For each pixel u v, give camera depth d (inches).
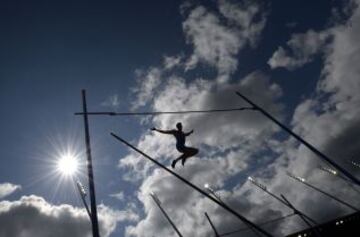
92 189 532.7
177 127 585.6
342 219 1045.8
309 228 1073.5
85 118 605.6
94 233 488.4
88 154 569.0
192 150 561.6
